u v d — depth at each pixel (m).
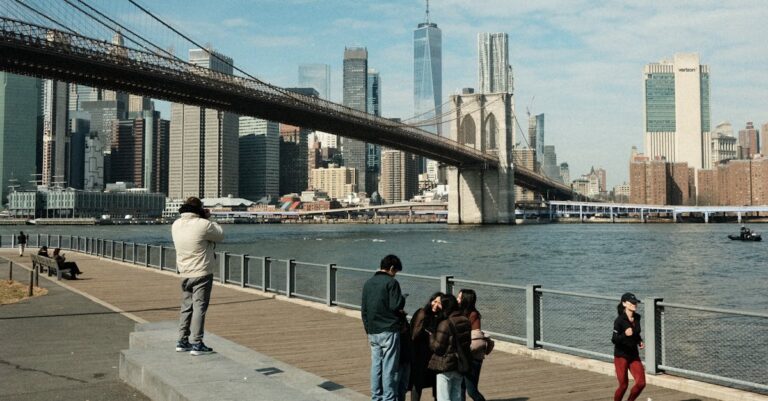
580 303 32.69
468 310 9.03
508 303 29.55
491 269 67.38
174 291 23.05
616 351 9.29
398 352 8.50
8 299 20.61
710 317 29.45
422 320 8.40
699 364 19.75
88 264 36.16
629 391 10.23
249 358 10.24
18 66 74.75
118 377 10.06
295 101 108.94
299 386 9.08
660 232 176.00
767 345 22.52
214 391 7.37
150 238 141.38
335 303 18.64
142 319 16.44
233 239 140.88
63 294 21.84
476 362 8.94
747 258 81.31
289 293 20.95
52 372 10.48
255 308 19.08
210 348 9.56
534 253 91.19
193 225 9.42
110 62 79.19
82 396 8.94
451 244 115.00
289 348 13.40
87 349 12.47
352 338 14.48
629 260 79.00
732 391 9.78
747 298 44.34
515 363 12.13
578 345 21.58
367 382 10.66
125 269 32.88
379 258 81.62
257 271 47.44
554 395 9.95
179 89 90.06
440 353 7.81
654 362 10.95
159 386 8.04
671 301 43.19
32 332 14.43
